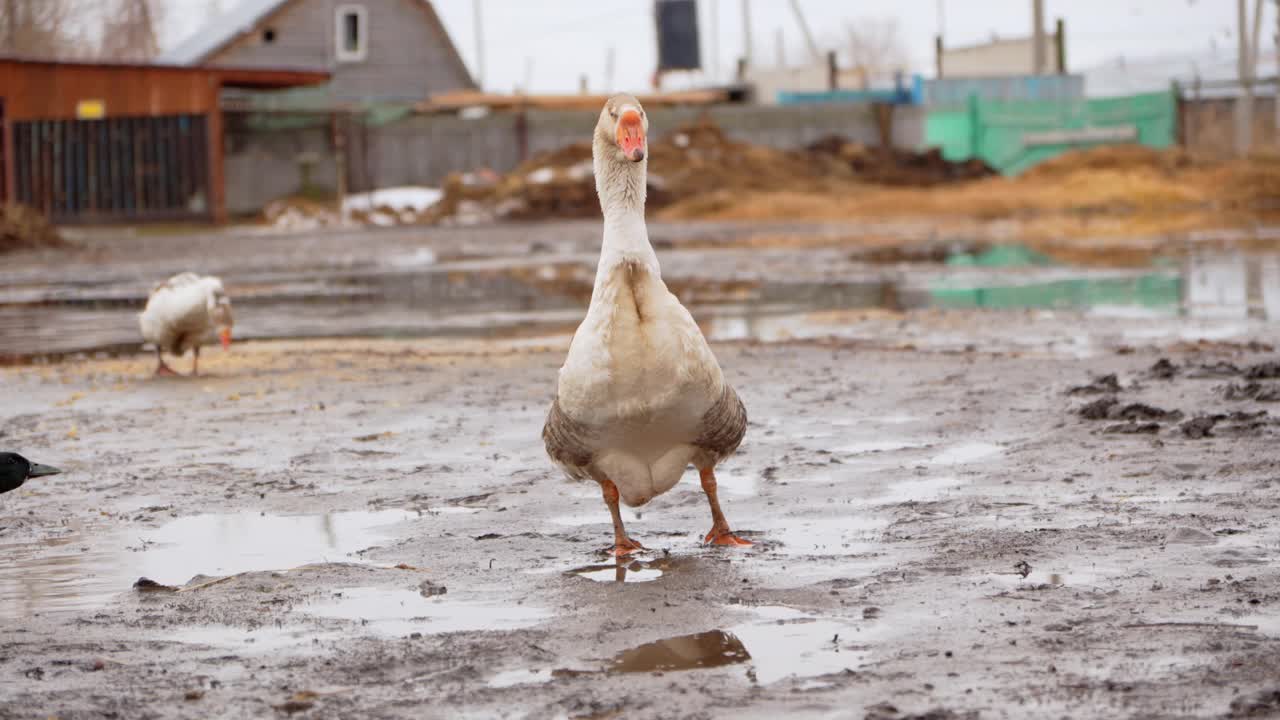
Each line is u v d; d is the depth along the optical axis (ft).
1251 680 14.76
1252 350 45.75
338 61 232.73
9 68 168.45
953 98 231.09
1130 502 24.06
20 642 17.79
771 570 20.52
